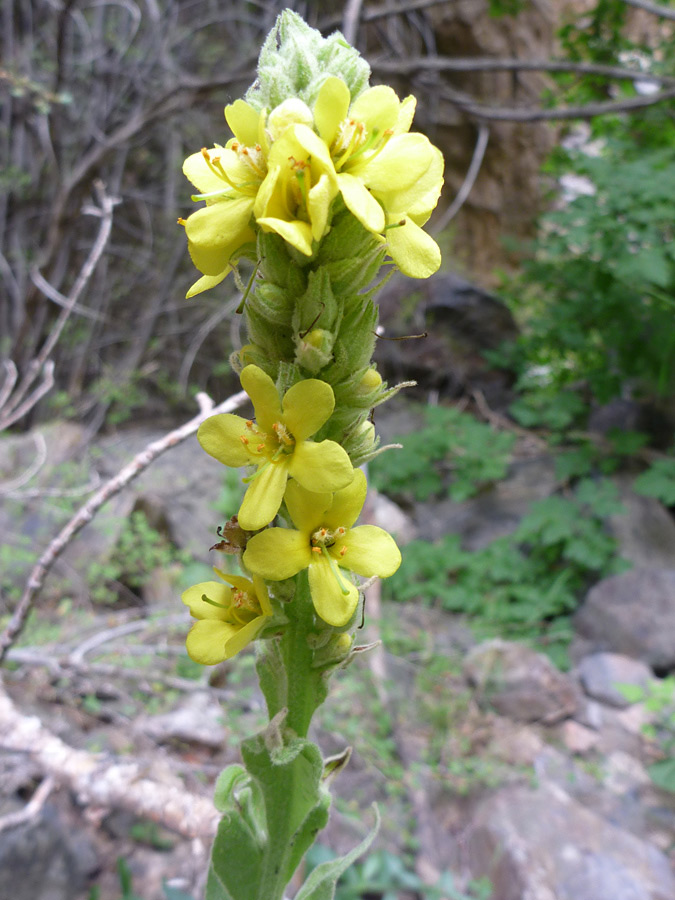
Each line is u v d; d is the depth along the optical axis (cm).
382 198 116
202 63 948
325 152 106
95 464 743
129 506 686
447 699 546
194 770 386
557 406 854
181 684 457
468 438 855
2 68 728
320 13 856
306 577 130
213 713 451
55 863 325
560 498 742
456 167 1288
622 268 663
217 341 1041
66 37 796
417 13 952
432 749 505
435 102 1102
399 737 506
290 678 132
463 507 840
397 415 1017
